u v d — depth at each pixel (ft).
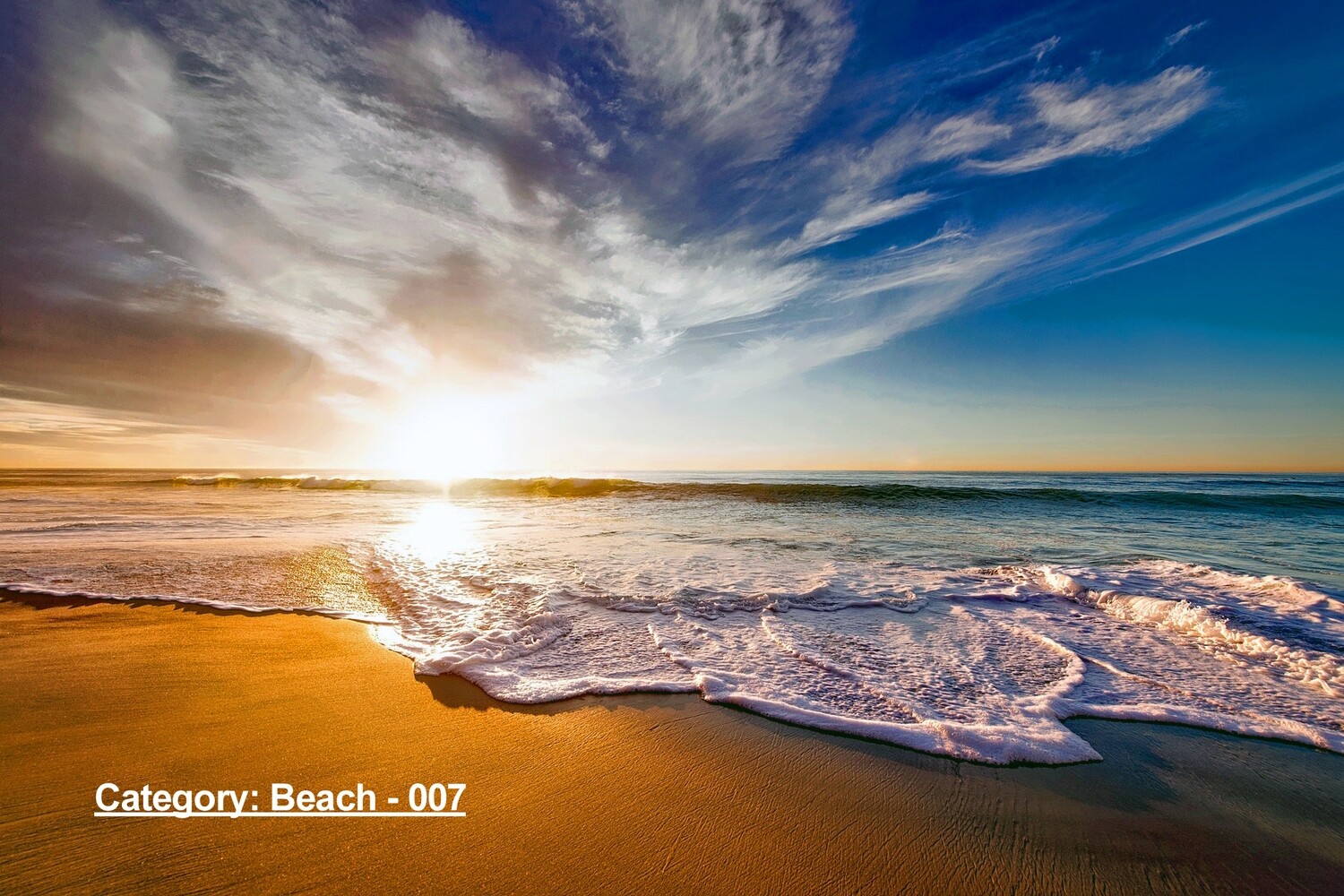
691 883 5.87
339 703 10.23
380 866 6.00
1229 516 43.50
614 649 13.51
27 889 5.52
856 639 14.57
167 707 9.91
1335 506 48.78
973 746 9.00
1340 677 11.87
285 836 6.42
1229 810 7.47
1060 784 8.04
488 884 5.79
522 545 29.01
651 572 21.88
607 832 6.68
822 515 45.60
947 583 20.53
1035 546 29.37
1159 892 5.96
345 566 22.61
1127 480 117.08
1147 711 10.54
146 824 6.55
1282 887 6.03
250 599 17.56
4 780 7.38
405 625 15.24
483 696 10.67
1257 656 13.42
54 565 21.74
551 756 8.48
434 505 55.62
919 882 6.02
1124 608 17.29
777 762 8.43
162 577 20.16
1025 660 13.16
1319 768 8.59
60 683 10.92
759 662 12.74
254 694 10.55
